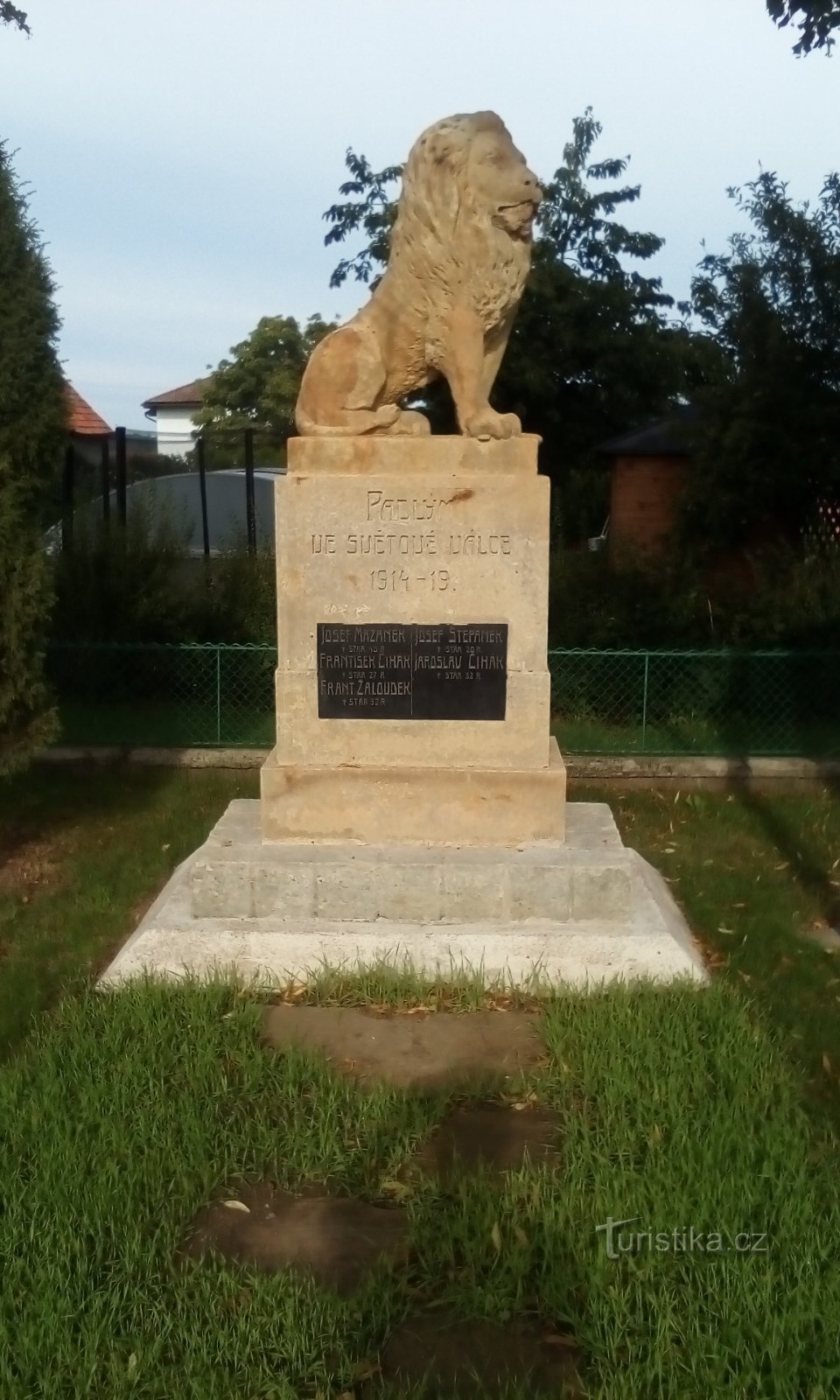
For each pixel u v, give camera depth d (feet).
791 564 35.58
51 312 19.72
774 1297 9.30
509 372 57.41
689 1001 14.49
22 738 20.34
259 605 36.17
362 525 16.17
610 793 26.63
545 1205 10.58
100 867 21.17
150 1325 9.17
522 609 16.26
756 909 19.22
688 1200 10.40
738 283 41.22
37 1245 9.96
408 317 16.44
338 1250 10.28
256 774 27.96
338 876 15.94
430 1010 14.78
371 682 16.47
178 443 61.00
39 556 20.07
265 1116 12.23
